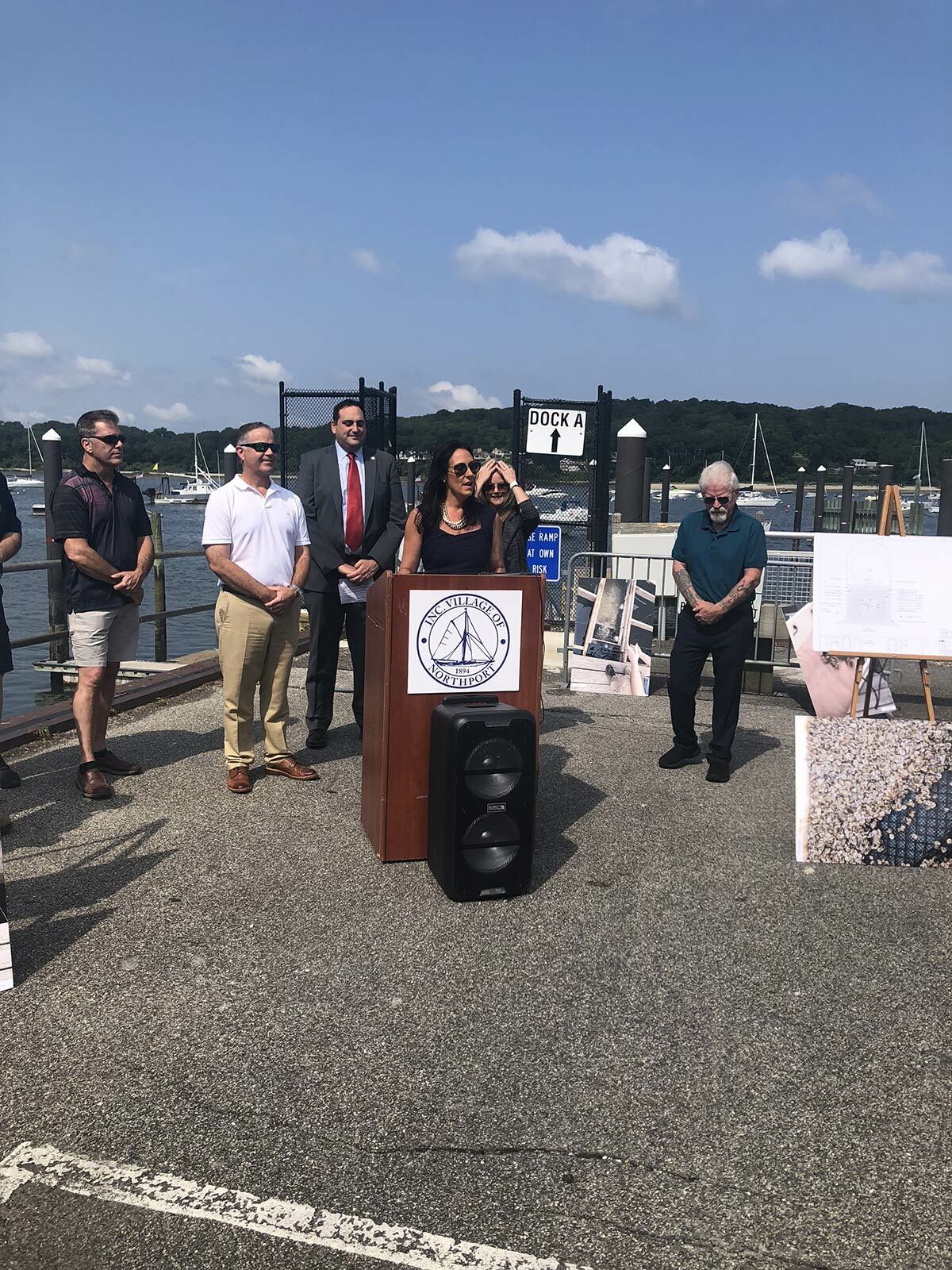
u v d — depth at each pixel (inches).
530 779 156.4
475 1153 97.2
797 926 150.9
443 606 166.4
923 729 178.5
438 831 160.1
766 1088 108.9
